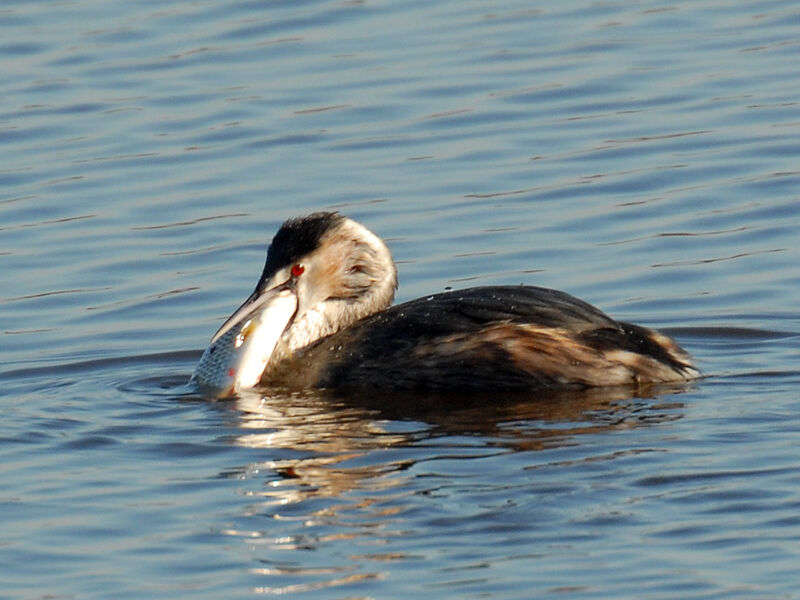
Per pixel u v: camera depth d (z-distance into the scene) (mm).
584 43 23672
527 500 10625
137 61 23516
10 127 21469
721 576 9453
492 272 17297
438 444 11977
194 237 18500
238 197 19469
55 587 9789
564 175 19719
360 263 15328
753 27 23984
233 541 10297
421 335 13953
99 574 9938
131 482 11445
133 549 10266
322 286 15195
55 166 20438
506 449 11742
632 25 24344
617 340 13664
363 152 20625
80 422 13070
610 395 13195
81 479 11555
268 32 24531
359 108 21859
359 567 9789
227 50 23844
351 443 12141
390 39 24141
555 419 12523
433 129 21203
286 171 20156
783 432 11844
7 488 11406
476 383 13664
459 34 24266
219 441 12375
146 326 16344
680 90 21953
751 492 10602
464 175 19859
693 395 13094
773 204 18625
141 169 20297
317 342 14617
